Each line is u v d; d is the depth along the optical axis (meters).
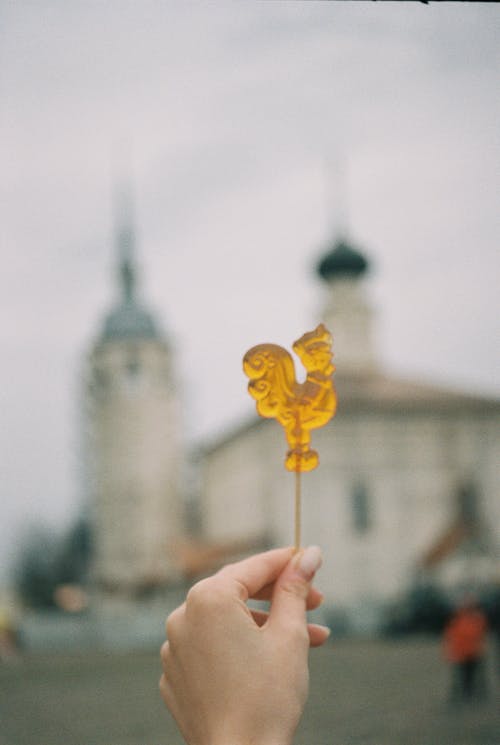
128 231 86.75
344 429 59.34
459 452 59.94
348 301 68.62
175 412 84.25
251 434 64.69
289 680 1.80
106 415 83.38
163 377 84.00
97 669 31.56
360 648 37.22
